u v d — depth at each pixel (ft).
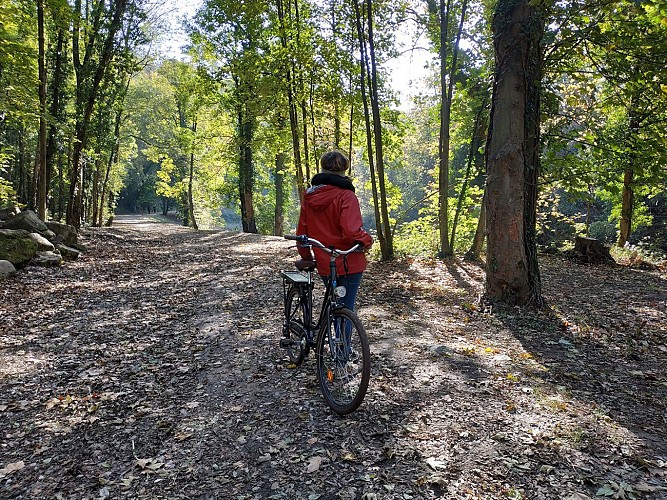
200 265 39.93
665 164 22.26
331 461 9.82
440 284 29.45
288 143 66.18
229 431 11.38
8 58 37.55
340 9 39.52
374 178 40.60
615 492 8.50
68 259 39.37
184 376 15.10
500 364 15.20
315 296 24.11
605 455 9.74
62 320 21.91
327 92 50.14
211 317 22.29
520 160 21.75
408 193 142.51
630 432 10.78
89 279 31.99
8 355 17.08
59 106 60.70
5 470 10.03
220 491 9.12
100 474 9.86
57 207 103.50
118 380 14.89
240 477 9.52
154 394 13.79
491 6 36.29
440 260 39.75
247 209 93.71
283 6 55.06
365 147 58.85
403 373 14.29
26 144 84.79
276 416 11.98
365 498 8.55
